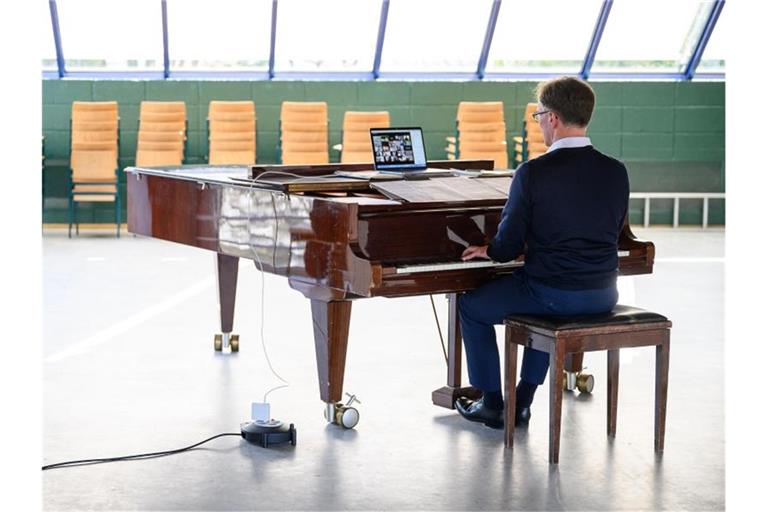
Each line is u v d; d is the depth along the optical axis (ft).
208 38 37.96
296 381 15.55
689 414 13.83
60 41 37.27
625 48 39.32
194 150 37.35
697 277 26.13
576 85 11.98
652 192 39.01
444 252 12.96
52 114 36.32
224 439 12.63
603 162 12.05
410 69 39.32
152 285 24.36
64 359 16.80
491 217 13.35
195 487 10.91
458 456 12.02
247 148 35.14
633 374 16.03
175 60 38.14
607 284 12.07
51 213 36.40
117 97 36.73
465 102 37.78
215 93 37.22
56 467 11.50
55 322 19.89
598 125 38.63
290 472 11.43
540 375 13.10
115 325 19.66
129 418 13.50
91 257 28.94
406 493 10.77
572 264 11.85
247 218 13.41
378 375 15.99
